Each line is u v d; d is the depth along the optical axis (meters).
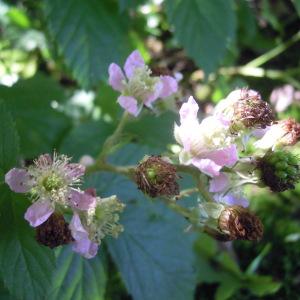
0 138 0.10
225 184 0.10
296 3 0.15
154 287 0.13
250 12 0.20
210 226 0.10
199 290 0.18
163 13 0.22
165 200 0.10
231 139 0.10
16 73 0.20
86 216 0.09
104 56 0.15
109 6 0.16
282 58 0.24
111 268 0.16
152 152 0.14
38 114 0.16
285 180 0.10
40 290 0.09
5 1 0.19
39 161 0.10
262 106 0.10
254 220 0.09
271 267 0.18
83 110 0.19
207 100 0.21
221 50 0.15
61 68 0.19
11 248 0.09
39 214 0.09
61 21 0.15
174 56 0.23
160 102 0.12
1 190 0.09
